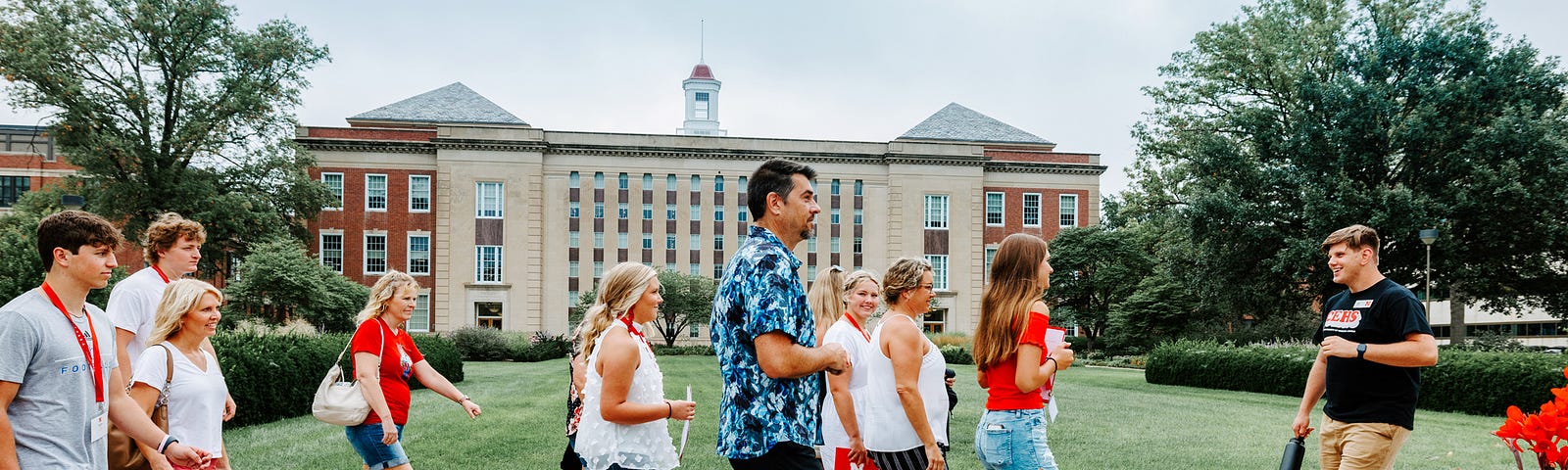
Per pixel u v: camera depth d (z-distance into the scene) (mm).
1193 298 41188
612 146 52156
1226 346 21828
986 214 54844
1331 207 31641
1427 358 4766
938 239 53844
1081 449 9953
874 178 53969
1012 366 4602
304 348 13727
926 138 56406
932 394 4988
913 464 4762
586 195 52094
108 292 22234
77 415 3846
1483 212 30969
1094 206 55406
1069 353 4566
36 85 34750
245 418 11664
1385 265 32781
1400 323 4898
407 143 50406
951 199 54094
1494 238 31547
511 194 51125
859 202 53781
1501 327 57281
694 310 47969
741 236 52938
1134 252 45625
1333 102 32750
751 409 3504
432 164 50969
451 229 50469
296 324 31266
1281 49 35812
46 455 3713
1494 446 10094
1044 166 55250
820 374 3791
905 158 53625
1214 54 38781
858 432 4969
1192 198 35812
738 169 53250
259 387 12031
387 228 50219
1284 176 33250
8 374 3602
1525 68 31875
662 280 47125
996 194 55031
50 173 48500
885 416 4793
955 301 53562
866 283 5402
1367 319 5078
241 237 39781
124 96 36812
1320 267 32500
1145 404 15570
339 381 5898
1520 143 30203
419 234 50406
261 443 9906
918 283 4812
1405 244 31672
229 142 39188
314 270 35062
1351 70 34125
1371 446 4941
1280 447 10133
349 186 50031
